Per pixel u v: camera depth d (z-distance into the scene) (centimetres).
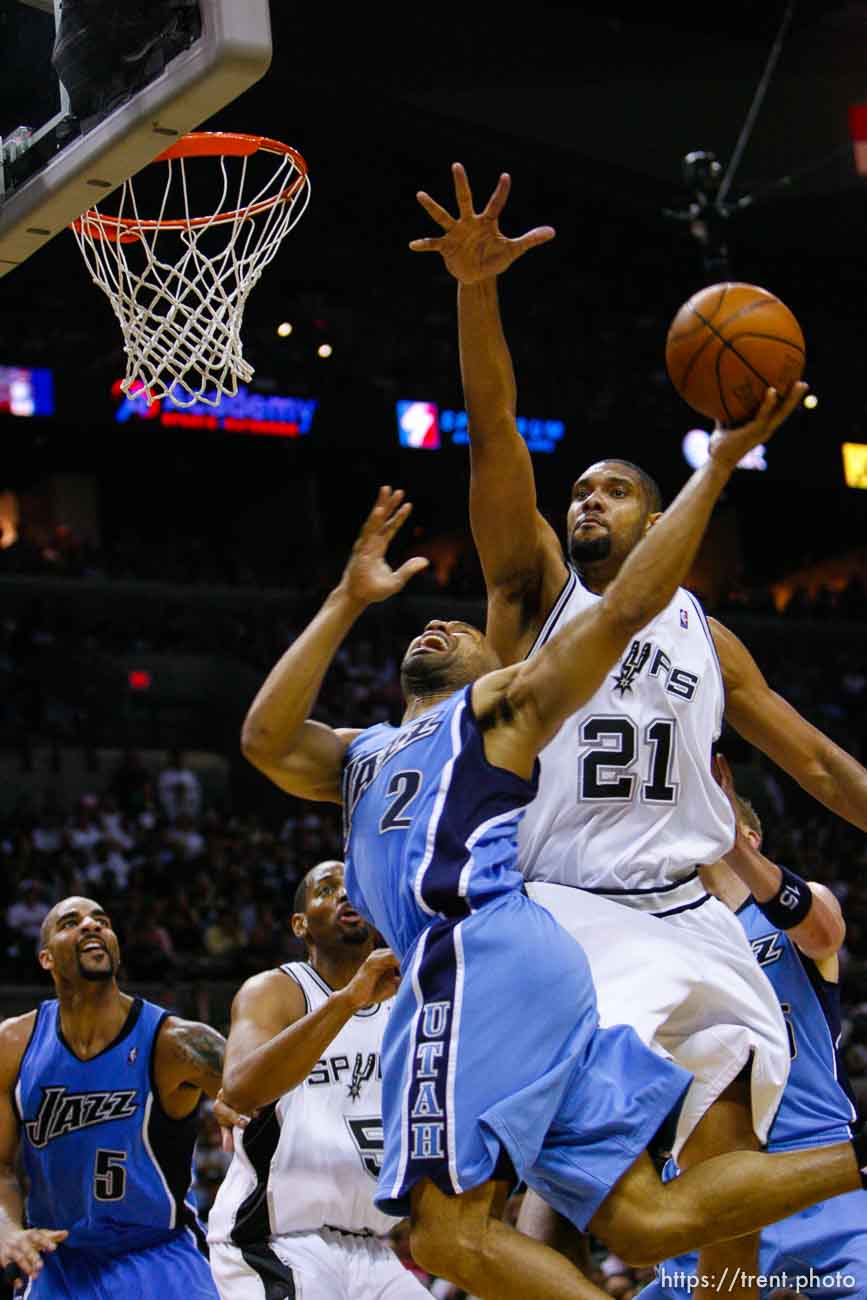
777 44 1864
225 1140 418
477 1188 282
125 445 2331
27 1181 493
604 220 2272
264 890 1587
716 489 295
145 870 1554
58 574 2208
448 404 2391
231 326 492
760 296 306
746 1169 292
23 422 2194
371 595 335
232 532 2598
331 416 2319
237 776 2031
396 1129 291
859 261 2441
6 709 1947
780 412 297
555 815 334
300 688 331
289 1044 375
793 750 391
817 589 2808
